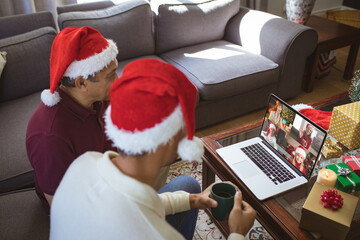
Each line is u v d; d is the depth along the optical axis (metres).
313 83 2.83
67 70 1.08
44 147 1.10
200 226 1.65
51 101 1.09
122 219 0.61
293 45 2.40
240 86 2.30
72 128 1.14
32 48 2.07
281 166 1.38
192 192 1.22
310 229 1.07
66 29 1.11
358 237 1.10
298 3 2.74
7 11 2.59
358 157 1.35
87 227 0.63
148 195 0.64
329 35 2.74
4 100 2.05
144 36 2.49
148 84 0.63
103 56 1.08
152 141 0.64
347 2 4.40
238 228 0.92
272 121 1.46
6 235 1.16
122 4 2.45
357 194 1.24
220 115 2.42
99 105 1.25
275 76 2.43
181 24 2.54
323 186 1.12
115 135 0.67
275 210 1.19
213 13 2.64
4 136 1.72
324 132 1.19
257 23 2.58
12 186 1.53
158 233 0.62
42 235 1.17
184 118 0.65
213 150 1.50
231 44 2.72
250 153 1.46
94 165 0.73
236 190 1.03
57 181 1.13
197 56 2.49
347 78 3.05
